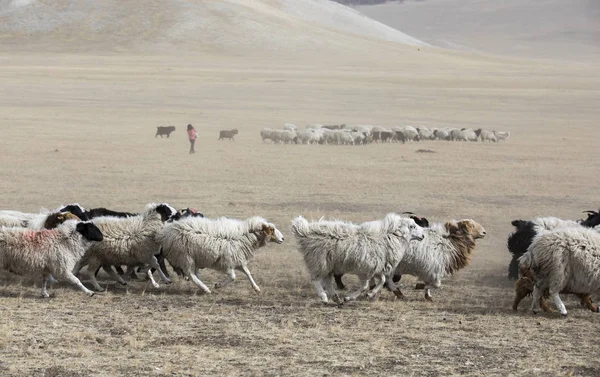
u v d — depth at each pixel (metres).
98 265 15.00
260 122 63.69
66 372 9.73
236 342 11.20
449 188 31.48
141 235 15.02
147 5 178.88
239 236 14.68
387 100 80.94
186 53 151.25
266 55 151.88
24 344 10.87
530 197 29.41
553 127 60.69
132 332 11.66
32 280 15.45
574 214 25.75
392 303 14.02
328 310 13.43
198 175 34.72
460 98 82.69
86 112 66.25
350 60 145.62
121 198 27.77
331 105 76.69
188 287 15.26
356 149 48.06
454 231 14.79
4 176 33.31
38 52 148.62
